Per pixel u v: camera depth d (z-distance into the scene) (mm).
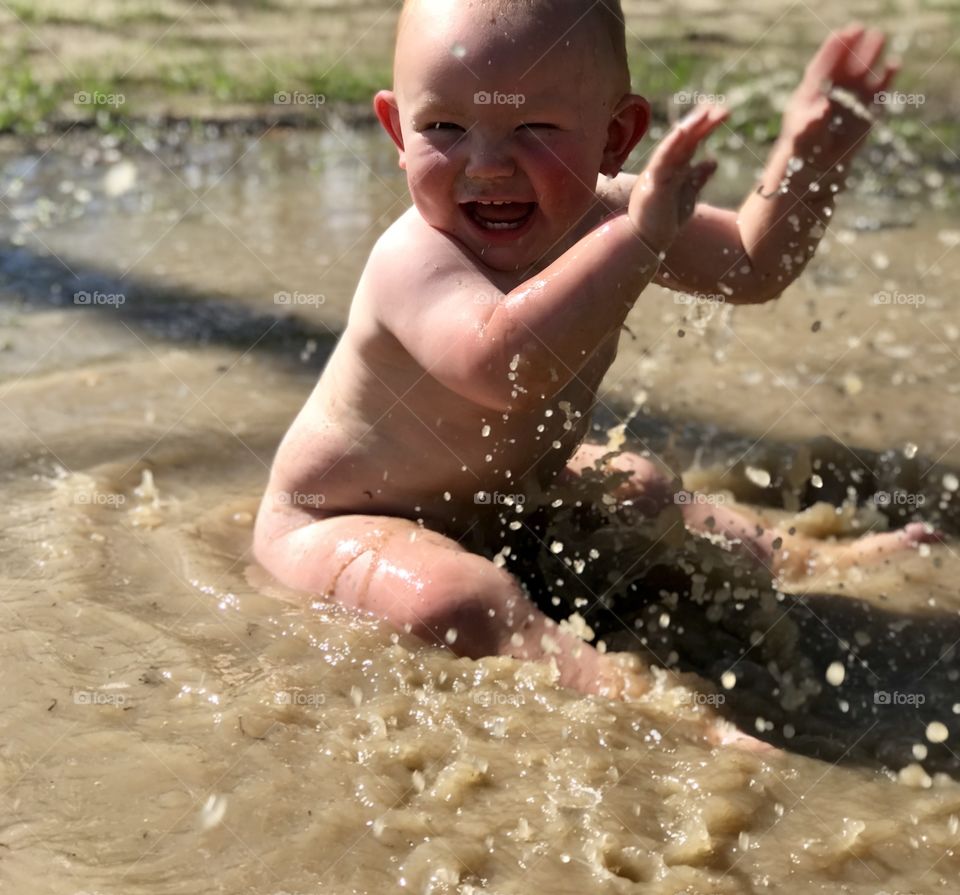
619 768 863
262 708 907
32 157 2441
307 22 3721
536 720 903
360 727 891
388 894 762
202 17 3701
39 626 999
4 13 3574
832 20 3635
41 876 771
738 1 4004
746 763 873
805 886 781
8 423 1334
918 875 792
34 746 872
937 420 1373
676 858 794
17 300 1683
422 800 830
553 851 793
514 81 975
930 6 3830
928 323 1639
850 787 861
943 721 936
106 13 3688
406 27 1010
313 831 803
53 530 1135
